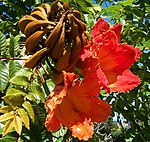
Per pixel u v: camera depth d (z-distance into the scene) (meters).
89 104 0.43
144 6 0.83
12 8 0.87
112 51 0.44
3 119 0.45
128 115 0.79
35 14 0.44
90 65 0.42
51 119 0.42
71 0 0.68
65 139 0.60
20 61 0.51
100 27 0.45
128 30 0.81
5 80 0.50
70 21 0.42
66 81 0.42
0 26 0.75
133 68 0.83
